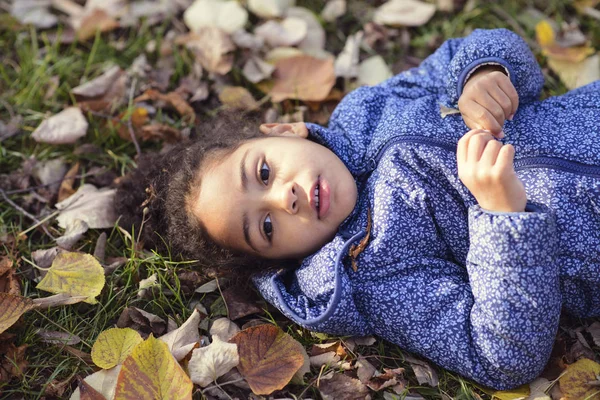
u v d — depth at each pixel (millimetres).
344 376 1813
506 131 1858
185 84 2654
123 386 1672
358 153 2016
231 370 1808
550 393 1751
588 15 2732
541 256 1626
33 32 2859
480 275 1694
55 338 1928
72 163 2465
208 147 2021
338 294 1779
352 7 2920
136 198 2197
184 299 2064
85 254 2041
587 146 1769
